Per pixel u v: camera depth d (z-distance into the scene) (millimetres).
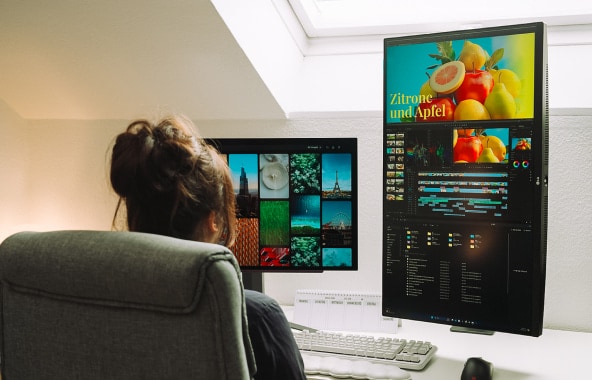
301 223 1696
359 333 1665
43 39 1735
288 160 1683
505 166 1436
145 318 761
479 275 1479
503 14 1838
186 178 897
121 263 755
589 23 1781
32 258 811
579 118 1680
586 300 1706
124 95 1926
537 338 1616
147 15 1586
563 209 1709
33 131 2105
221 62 1713
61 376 826
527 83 1404
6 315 857
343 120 1871
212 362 746
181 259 732
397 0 1963
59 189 2102
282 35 1841
